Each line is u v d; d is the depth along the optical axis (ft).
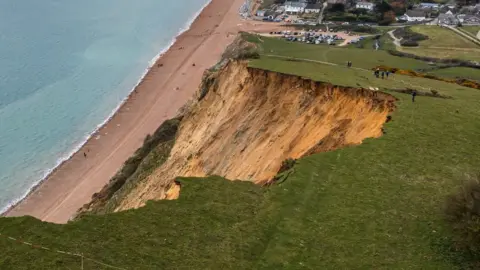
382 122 130.31
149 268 74.43
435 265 75.56
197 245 80.94
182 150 194.39
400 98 141.59
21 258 74.23
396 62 291.79
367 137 121.19
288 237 83.20
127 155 263.49
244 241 82.17
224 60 357.61
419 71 262.06
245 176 150.20
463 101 146.20
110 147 273.33
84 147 272.92
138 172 202.28
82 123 299.17
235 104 183.42
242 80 188.14
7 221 82.84
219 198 95.81
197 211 90.63
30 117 301.22
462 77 246.06
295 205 91.91
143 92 342.64
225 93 195.31
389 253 78.38
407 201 91.40
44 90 338.75
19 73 359.05
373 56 308.19
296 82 166.81
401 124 123.44
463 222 78.79
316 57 296.51
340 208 90.27
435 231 82.79
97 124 298.76
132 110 317.01
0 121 292.61
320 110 152.46
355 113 143.64
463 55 336.90
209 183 101.55
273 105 169.58
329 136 136.05
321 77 164.66
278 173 114.21
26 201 224.94
